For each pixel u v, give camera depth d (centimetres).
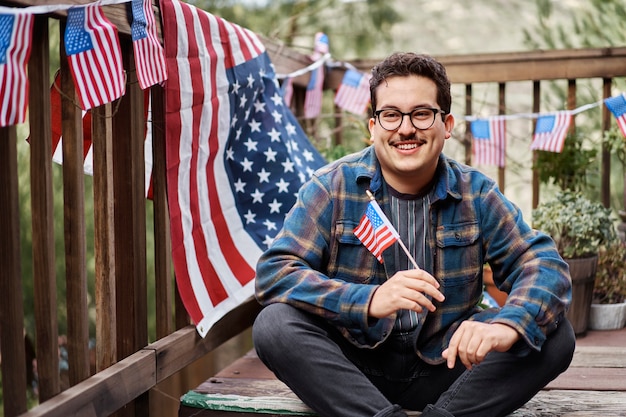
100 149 198
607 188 370
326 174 203
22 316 167
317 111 395
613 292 325
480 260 200
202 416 215
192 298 226
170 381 462
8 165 161
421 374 198
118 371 196
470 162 402
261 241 259
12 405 165
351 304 177
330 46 539
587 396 219
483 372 183
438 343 197
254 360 270
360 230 192
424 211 198
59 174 417
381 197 199
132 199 212
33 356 419
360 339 193
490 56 387
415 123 186
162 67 209
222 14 512
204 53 235
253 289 251
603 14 497
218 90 242
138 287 215
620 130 321
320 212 198
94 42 173
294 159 275
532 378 184
